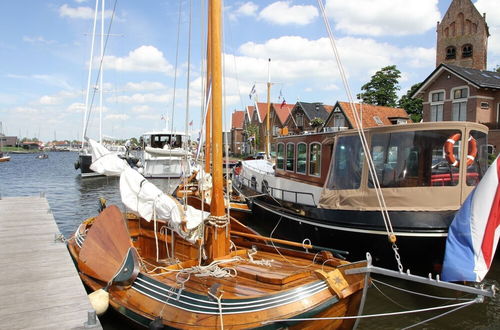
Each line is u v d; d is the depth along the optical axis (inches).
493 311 267.9
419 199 279.6
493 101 990.4
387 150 290.8
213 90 226.4
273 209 401.4
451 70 1014.4
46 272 249.0
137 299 202.8
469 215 211.5
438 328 247.0
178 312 181.9
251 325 166.9
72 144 5191.9
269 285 193.9
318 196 382.3
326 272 197.0
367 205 293.7
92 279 237.5
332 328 188.7
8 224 390.0
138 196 252.5
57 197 856.3
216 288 179.8
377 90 1770.4
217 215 231.6
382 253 279.9
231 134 2571.4
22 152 4340.6
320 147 380.5
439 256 267.0
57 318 185.6
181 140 1192.8
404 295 289.6
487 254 203.5
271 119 1946.4
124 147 1728.6
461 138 278.2
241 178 676.1
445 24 1583.4
